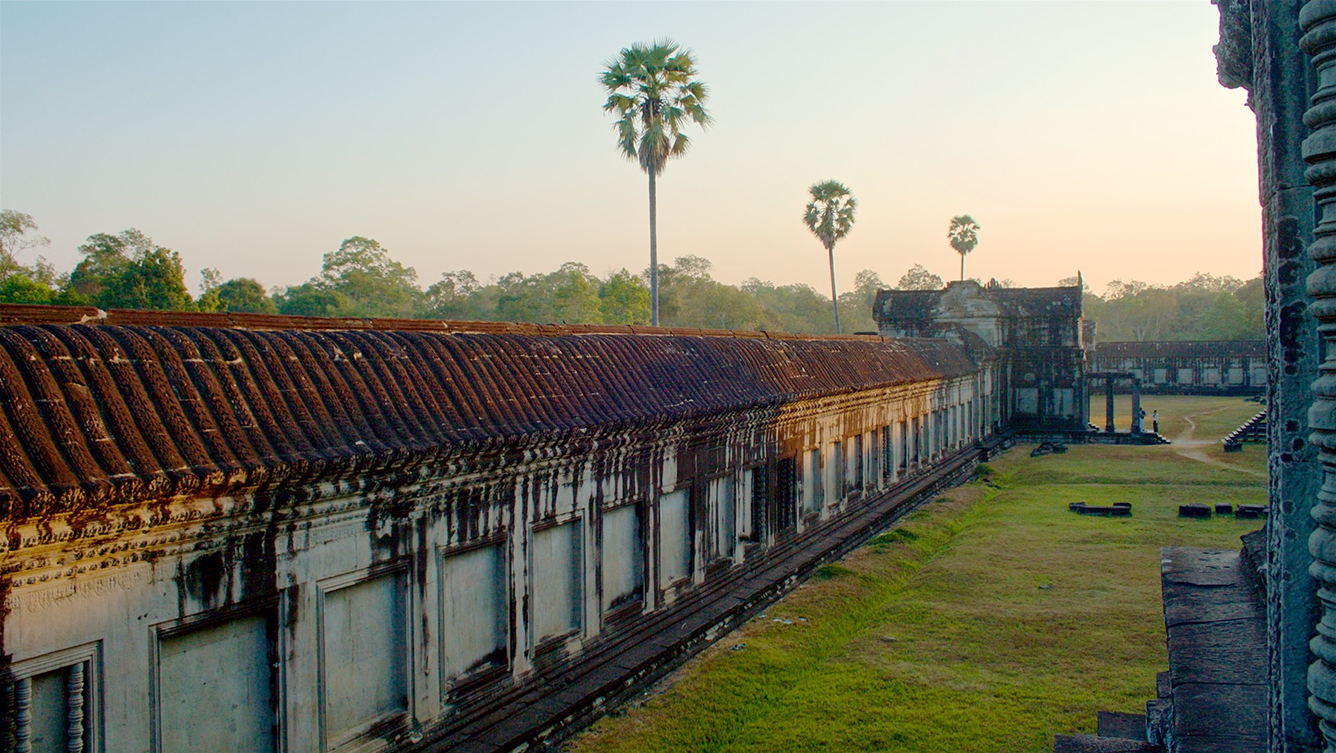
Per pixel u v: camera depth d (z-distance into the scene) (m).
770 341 17.00
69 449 5.25
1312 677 3.65
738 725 9.98
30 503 4.85
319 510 6.87
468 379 8.66
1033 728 9.62
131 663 5.71
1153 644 12.20
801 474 16.53
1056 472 29.42
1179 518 21.20
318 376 7.24
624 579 11.20
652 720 9.65
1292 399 4.09
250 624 6.59
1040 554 17.77
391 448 7.08
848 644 12.67
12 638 5.09
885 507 20.67
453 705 8.33
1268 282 4.62
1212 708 5.95
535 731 8.71
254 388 6.64
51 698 5.42
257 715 6.62
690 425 11.91
